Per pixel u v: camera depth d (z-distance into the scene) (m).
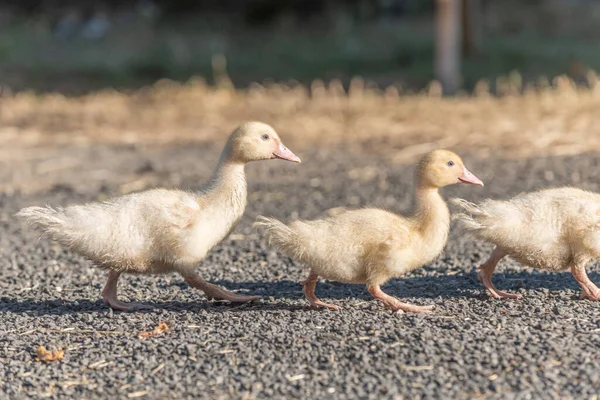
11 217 16.52
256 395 8.39
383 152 21.97
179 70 37.22
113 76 36.53
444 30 29.16
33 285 12.33
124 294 11.76
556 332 9.56
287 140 24.22
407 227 10.37
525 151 20.95
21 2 47.88
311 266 10.37
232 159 10.98
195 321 10.34
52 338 9.99
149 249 10.56
